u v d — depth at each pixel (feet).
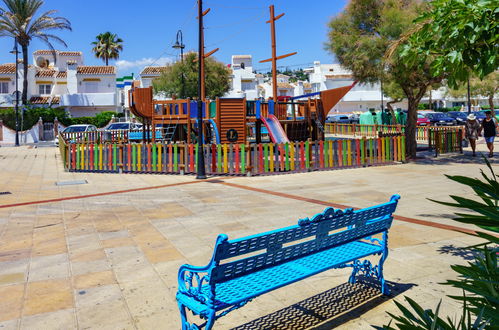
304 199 30.86
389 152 53.06
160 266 16.97
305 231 11.33
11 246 20.07
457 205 7.39
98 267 16.93
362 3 54.80
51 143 120.57
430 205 27.66
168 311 12.85
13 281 15.47
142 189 37.42
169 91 142.00
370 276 14.88
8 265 17.29
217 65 142.72
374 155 51.96
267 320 12.08
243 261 10.09
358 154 50.49
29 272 16.44
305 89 223.51
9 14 134.82
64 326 11.94
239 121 59.88
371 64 53.16
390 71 51.85
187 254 18.48
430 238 19.89
